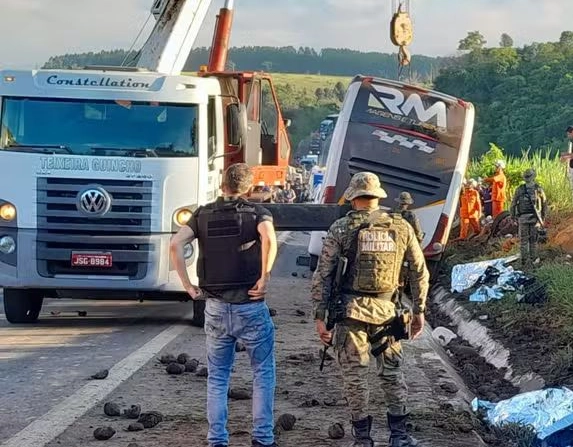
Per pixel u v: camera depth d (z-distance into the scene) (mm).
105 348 10984
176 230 11977
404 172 16938
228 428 7430
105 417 7781
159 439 7125
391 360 6707
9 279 12016
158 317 13617
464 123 16953
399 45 19797
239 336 6559
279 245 26078
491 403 8633
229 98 13664
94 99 12117
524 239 16141
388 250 6531
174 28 17891
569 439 7426
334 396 8500
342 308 6543
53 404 8273
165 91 12125
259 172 22531
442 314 16031
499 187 22438
